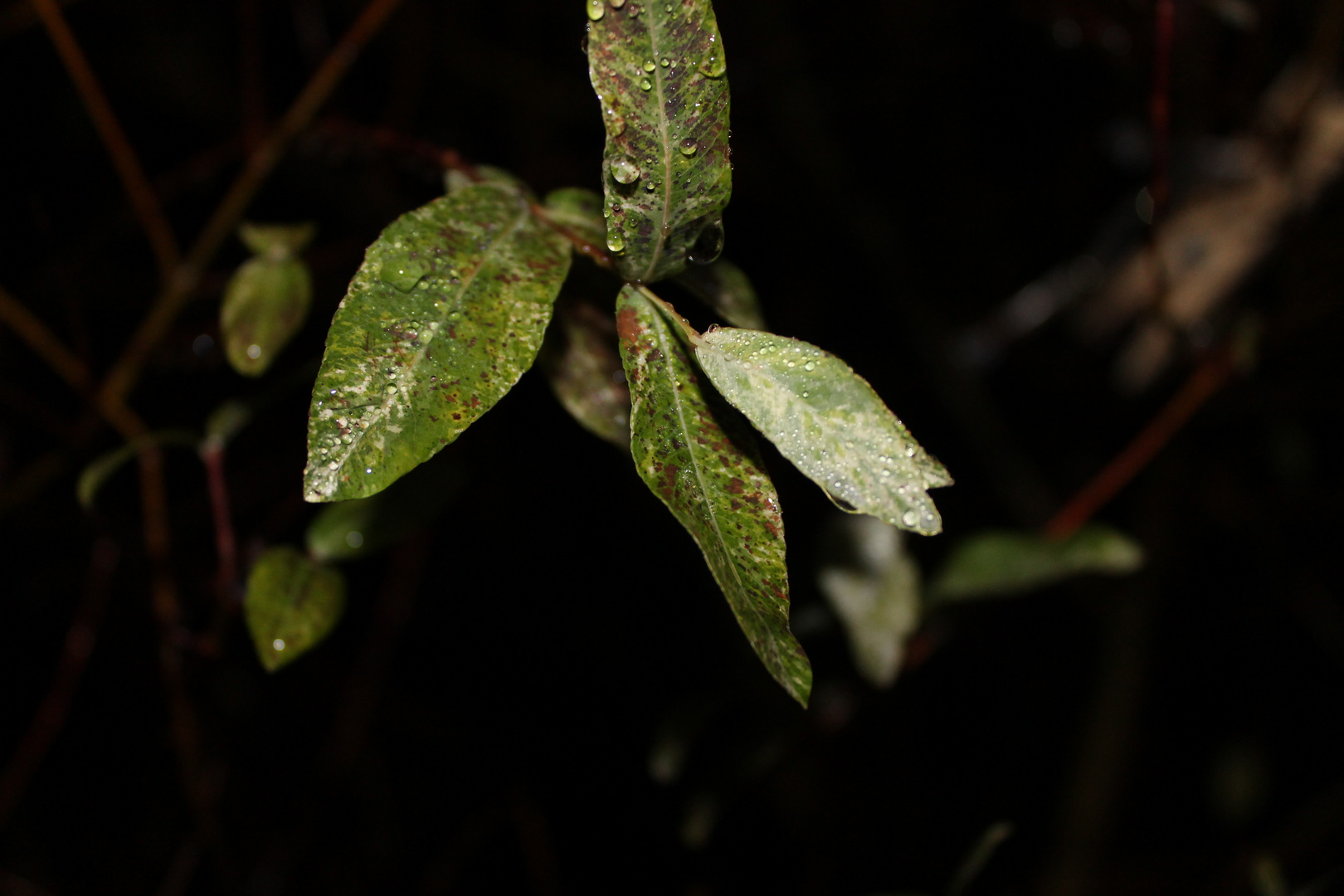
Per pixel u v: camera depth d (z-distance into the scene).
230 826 0.95
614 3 0.45
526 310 0.46
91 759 0.95
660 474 0.45
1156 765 1.10
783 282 1.06
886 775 1.04
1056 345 1.08
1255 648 1.09
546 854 1.01
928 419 1.06
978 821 1.05
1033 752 1.08
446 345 0.45
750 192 1.04
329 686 1.00
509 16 0.93
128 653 0.95
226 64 0.94
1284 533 1.04
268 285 0.54
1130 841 1.06
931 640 0.71
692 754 0.98
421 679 1.05
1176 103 0.92
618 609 1.08
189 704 0.74
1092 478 1.01
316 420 0.44
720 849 1.00
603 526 1.07
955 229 1.09
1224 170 0.93
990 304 1.10
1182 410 0.67
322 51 0.92
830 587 0.62
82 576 0.93
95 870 0.92
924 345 0.98
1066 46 0.96
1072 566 0.62
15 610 0.93
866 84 1.04
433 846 1.01
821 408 0.45
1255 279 0.91
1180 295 0.95
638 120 0.45
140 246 0.92
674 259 0.47
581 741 1.05
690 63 0.45
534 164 0.91
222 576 0.58
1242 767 0.95
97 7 0.89
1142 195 0.97
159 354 0.78
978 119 1.07
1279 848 0.94
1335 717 1.06
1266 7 0.85
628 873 1.01
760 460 0.45
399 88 0.87
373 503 0.55
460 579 1.06
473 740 1.04
